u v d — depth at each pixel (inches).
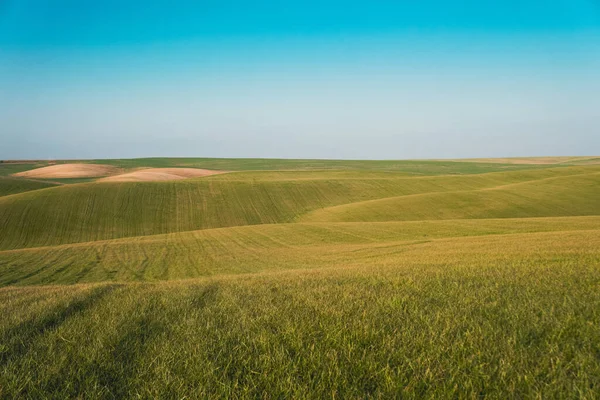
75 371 156.1
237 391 137.4
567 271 345.4
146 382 145.7
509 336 180.5
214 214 2711.6
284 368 152.9
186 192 3029.0
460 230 1461.6
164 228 2447.1
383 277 353.4
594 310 214.8
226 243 1546.5
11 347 181.3
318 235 1633.9
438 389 137.5
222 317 226.2
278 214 2787.9
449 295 264.5
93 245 1542.8
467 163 7844.5
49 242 2110.0
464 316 208.1
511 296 255.3
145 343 184.1
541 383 139.3
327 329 194.1
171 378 147.1
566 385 137.6
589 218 1565.0
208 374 148.6
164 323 216.8
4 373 153.0
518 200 2485.2
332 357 161.3
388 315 218.4
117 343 184.9
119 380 149.0
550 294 258.1
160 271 1059.3
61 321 225.9
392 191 3383.4
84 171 5516.7
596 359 155.5
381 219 2310.5
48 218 2349.9
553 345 169.8
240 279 409.4
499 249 668.7
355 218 2375.7
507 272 354.0
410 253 852.6
